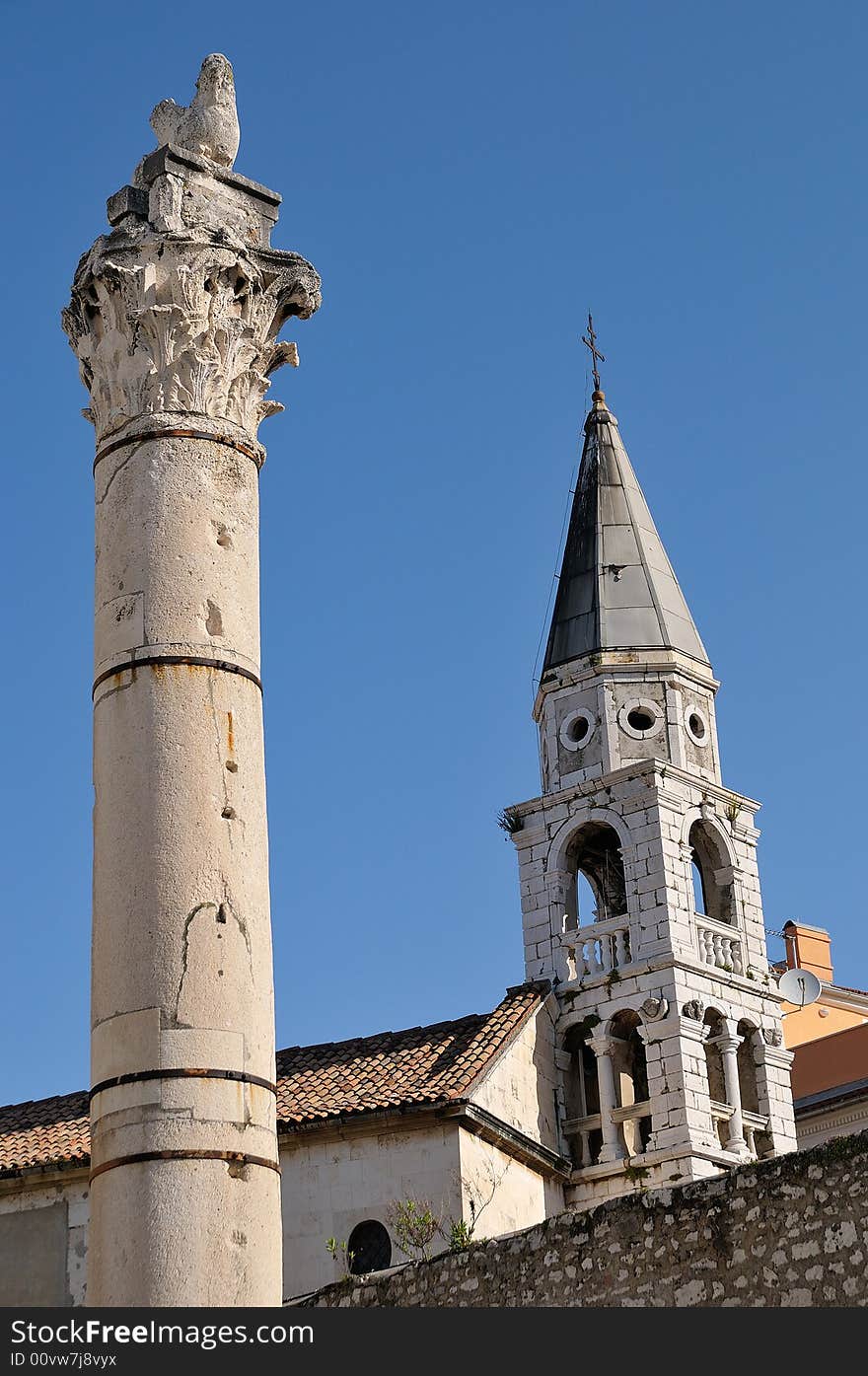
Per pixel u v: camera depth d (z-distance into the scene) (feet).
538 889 150.10
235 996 57.62
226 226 67.36
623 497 164.66
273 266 68.23
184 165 67.72
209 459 63.87
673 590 160.86
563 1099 140.36
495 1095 130.72
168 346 64.90
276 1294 56.24
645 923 144.56
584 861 155.63
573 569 161.48
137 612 61.36
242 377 66.23
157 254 66.03
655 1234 63.21
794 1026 181.88
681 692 155.12
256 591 63.77
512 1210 126.41
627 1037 145.48
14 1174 120.88
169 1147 55.31
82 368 67.21
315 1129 122.93
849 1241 59.31
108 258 65.87
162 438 63.67
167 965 57.21
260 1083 57.36
